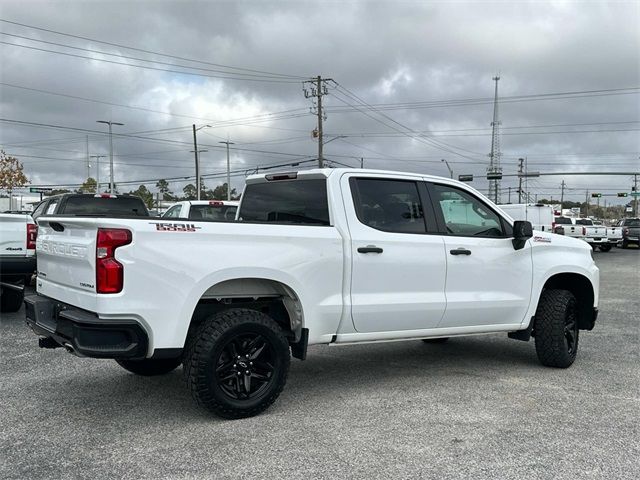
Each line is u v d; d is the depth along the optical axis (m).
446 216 5.70
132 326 4.07
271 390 4.67
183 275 4.23
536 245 6.18
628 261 23.84
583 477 3.59
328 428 4.39
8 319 8.74
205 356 4.32
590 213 140.00
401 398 5.16
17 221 8.24
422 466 3.73
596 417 4.67
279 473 3.62
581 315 6.68
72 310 4.31
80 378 5.70
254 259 4.54
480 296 5.74
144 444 4.07
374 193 5.32
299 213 5.39
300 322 4.86
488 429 4.39
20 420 4.54
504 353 7.02
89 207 11.39
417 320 5.40
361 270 5.07
